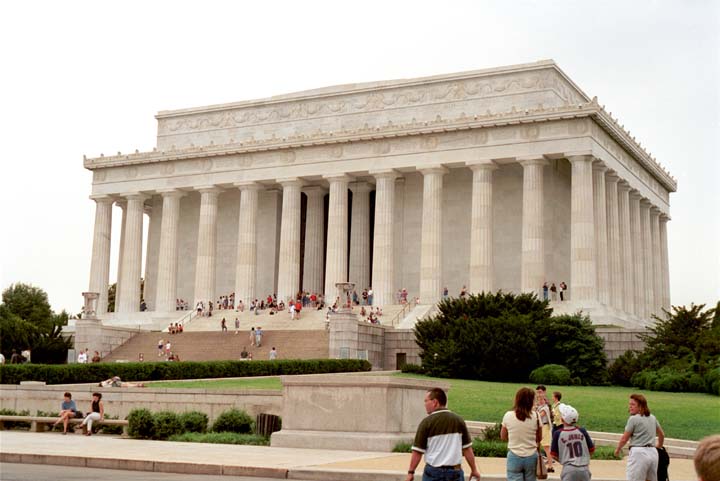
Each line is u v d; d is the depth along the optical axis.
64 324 98.81
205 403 36.88
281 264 91.19
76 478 21.47
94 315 78.19
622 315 81.44
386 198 87.25
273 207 100.31
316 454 27.03
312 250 96.69
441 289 86.88
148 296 104.62
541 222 80.38
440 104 92.38
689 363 54.47
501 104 89.44
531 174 80.88
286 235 91.31
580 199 78.25
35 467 24.80
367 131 87.75
